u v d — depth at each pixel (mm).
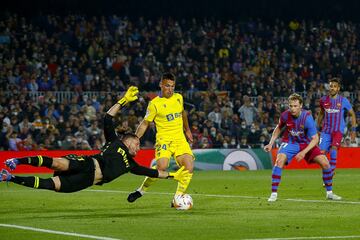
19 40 57094
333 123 30266
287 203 22656
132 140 18641
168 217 18641
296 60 64062
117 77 54094
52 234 15281
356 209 20625
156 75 56438
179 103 21500
